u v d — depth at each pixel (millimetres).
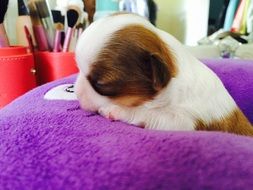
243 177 62
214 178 62
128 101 117
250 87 174
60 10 194
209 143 71
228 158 66
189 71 125
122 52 112
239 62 186
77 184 67
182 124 119
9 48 163
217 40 276
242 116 141
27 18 189
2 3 169
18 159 75
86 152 74
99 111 118
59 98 124
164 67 112
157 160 68
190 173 64
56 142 79
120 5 235
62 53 186
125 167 67
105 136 83
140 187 64
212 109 125
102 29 115
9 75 160
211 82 130
